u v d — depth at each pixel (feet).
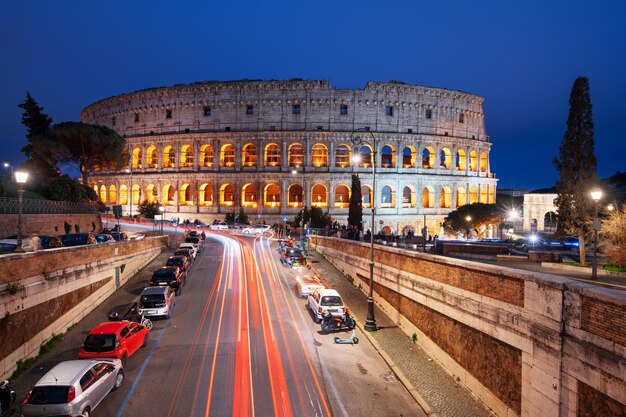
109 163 252.21
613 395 39.47
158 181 302.86
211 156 298.76
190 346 76.95
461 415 57.82
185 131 296.71
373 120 286.25
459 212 259.39
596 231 91.30
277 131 281.54
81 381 50.55
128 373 65.51
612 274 98.22
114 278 113.19
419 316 83.56
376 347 80.18
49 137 226.58
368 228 282.56
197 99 294.46
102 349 63.87
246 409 56.03
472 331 64.34
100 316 93.40
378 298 109.50
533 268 114.01
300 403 58.23
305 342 80.79
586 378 42.80
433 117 298.56
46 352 73.36
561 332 46.14
